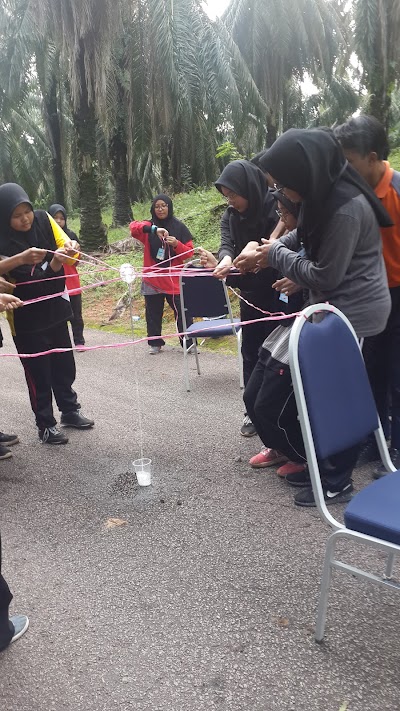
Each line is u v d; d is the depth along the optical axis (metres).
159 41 11.24
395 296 3.16
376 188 2.97
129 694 1.93
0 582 2.12
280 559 2.66
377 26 9.50
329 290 2.73
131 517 3.16
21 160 21.75
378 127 2.87
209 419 4.64
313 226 2.55
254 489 3.39
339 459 2.91
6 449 4.11
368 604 2.30
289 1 12.30
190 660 2.07
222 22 12.56
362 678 1.93
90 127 12.29
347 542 2.76
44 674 2.05
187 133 13.60
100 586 2.56
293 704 1.84
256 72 13.23
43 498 3.46
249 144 19.52
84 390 5.66
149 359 6.76
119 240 14.21
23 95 15.27
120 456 4.01
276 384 2.93
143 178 23.41
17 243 3.80
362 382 2.24
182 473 3.68
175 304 6.57
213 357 6.68
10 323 4.08
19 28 12.66
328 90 20.70
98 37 10.71
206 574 2.59
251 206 3.57
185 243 6.76
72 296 7.17
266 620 2.25
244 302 3.91
